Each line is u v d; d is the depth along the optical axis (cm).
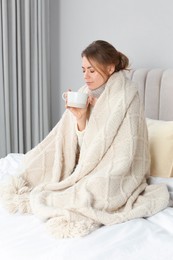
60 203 119
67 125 156
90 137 138
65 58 266
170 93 179
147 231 105
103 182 119
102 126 137
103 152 130
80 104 139
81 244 98
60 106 278
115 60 142
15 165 174
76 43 255
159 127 160
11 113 259
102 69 140
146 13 205
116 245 97
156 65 204
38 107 265
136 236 102
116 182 121
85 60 141
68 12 255
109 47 142
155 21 201
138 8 209
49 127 280
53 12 265
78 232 103
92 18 240
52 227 107
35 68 259
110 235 103
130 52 218
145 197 124
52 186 133
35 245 100
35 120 266
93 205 116
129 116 133
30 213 123
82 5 245
